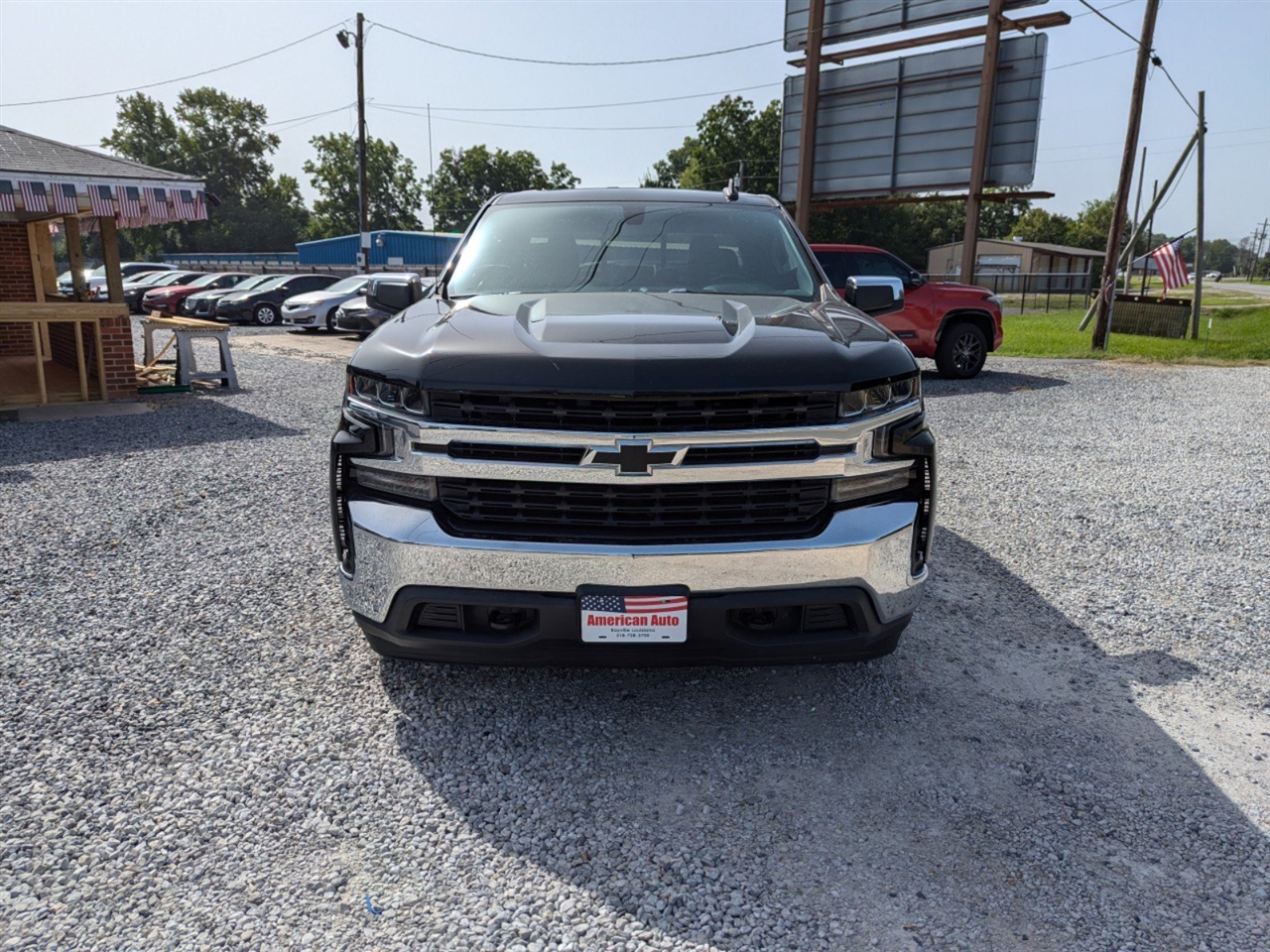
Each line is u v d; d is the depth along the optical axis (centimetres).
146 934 198
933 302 1186
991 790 258
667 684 321
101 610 384
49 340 1302
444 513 256
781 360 253
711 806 248
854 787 259
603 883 216
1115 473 657
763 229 396
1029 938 200
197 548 466
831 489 258
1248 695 321
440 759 271
